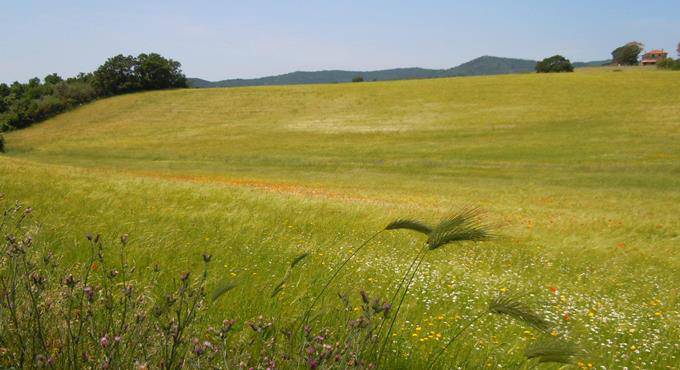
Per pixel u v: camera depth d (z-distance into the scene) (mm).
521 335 5230
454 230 2621
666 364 5105
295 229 10688
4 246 3744
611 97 67938
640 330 6090
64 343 2686
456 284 7461
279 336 3361
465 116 65250
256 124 68438
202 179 32938
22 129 73625
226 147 57000
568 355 2605
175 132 66438
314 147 55312
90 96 89875
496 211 21781
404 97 77062
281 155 51875
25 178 13516
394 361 3518
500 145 51750
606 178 38188
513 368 4051
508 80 84062
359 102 76188
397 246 10273
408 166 45562
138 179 18156
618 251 12766
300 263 6750
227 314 3918
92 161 50844
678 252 13750
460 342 4484
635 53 160750
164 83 104125
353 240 10398
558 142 51438
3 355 2539
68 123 75625
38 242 5023
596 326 6098
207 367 2479
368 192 29188
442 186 34969
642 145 48312
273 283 5250
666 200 29016
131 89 100438
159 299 3908
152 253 6004
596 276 9828
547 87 75812
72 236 6219
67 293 2992
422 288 6734
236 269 5840
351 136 59781
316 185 33531
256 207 12898
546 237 14492
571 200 28250
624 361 4914
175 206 10961
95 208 9453
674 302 8094
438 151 50781
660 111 60375
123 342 2570
